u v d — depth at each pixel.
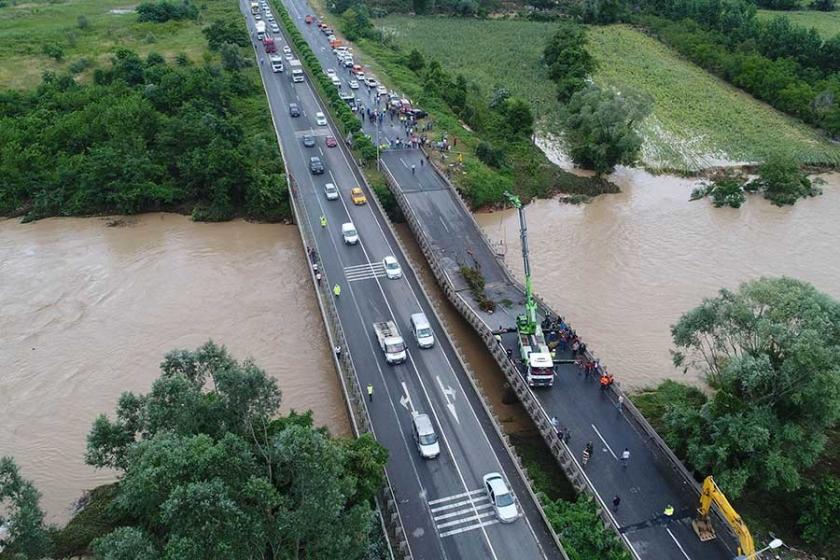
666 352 66.94
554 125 122.31
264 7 184.88
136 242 88.50
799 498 49.00
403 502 48.28
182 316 72.88
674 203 97.94
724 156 112.50
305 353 67.62
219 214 93.44
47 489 52.50
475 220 84.62
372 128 111.06
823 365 46.69
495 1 197.12
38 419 59.44
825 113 122.19
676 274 79.25
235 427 40.47
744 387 49.06
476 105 122.56
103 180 94.88
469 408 56.69
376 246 80.62
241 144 101.56
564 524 46.28
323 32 161.62
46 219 94.88
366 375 60.50
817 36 144.12
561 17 188.12
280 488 39.28
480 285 73.06
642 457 52.22
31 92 114.31
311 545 37.12
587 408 56.88
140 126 102.00
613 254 83.69
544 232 89.56
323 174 97.50
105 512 47.19
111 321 72.12
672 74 146.62
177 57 135.62
